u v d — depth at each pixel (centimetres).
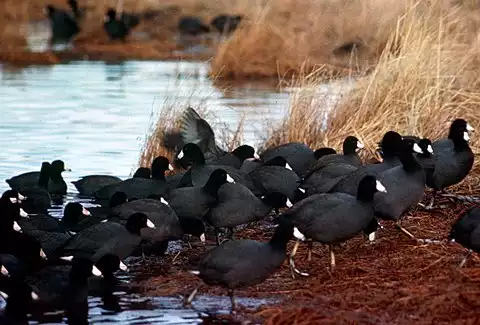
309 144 1872
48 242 1343
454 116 1831
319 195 1233
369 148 1747
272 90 2841
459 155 1500
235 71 3130
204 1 4453
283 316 1078
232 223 1380
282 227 1133
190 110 1775
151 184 1616
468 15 2219
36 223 1402
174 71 3272
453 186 1636
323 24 3153
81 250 1282
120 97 2786
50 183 1744
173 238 1362
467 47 2089
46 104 2673
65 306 1178
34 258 1255
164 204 1373
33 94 2850
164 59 3628
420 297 1112
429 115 1808
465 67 1991
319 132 1898
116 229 1300
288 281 1219
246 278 1119
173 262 1358
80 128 2330
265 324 1058
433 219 1462
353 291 1154
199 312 1135
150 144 1880
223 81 3042
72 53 3797
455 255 1267
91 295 1220
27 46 3909
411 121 1756
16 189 1672
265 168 1548
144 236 1338
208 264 1120
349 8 3064
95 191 1725
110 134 2256
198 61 3544
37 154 2047
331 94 2027
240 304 1153
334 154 1589
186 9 4575
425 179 1365
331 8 3145
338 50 2977
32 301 1180
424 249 1299
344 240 1225
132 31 4341
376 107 1859
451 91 1842
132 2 4819
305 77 2159
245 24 3416
